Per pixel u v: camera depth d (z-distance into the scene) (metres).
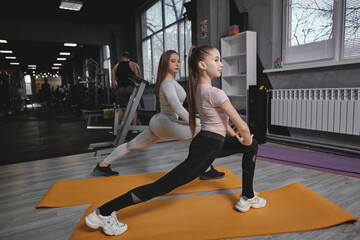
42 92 12.98
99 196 1.86
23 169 2.67
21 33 7.66
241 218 1.46
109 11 7.83
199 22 4.82
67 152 3.36
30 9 7.21
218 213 1.53
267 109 3.88
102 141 4.09
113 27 8.60
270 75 3.88
